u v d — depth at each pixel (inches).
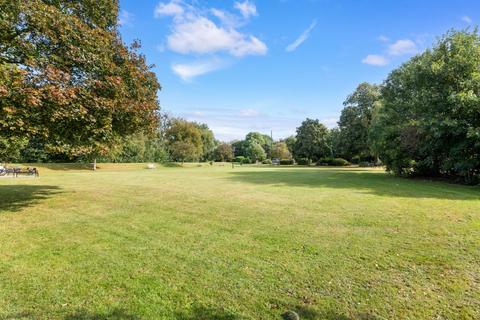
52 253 169.2
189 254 168.7
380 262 157.1
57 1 318.7
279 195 395.5
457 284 132.0
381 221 244.1
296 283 133.8
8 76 233.3
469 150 561.6
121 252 171.3
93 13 354.3
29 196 374.6
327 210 291.1
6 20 256.2
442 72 595.8
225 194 406.0
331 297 121.9
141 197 376.2
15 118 238.5
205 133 2349.9
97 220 249.9
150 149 1715.1
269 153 2755.9
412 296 122.2
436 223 236.2
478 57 572.1
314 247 180.7
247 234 208.2
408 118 724.7
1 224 235.3
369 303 117.3
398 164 705.6
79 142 315.3
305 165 1815.9
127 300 118.4
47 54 280.4
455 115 567.5
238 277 139.4
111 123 313.0
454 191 438.9
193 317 107.9
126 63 334.6
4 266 149.8
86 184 533.0
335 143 1616.6
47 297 119.9
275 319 107.4
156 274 142.0
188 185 524.7
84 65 291.4
